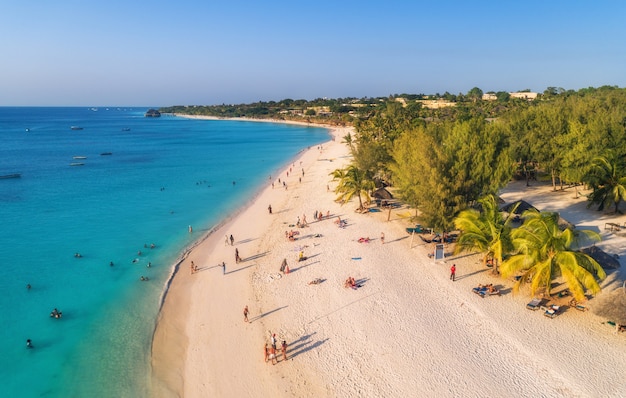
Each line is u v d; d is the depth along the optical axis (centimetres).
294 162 10438
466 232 3284
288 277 3481
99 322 2950
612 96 8350
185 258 4062
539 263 2723
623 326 2481
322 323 2783
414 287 3184
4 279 3603
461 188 3781
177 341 2714
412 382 2209
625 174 4278
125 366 2488
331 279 3381
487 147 4078
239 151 13325
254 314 2962
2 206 6144
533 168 6334
